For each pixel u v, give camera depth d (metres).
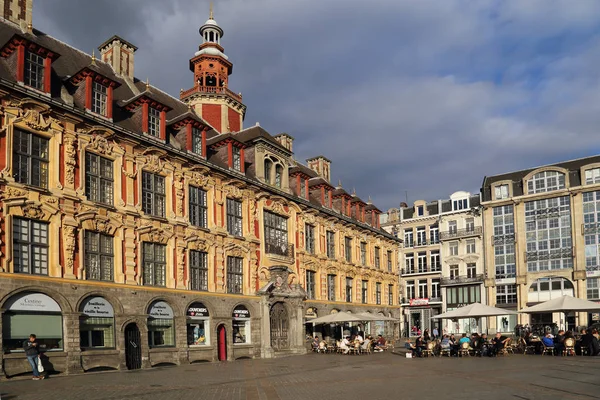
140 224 28.58
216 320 32.59
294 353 38.78
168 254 30.17
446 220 75.31
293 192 43.50
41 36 30.67
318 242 44.72
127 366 26.75
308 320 42.03
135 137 28.45
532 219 68.00
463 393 16.53
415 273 77.50
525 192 68.94
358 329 49.28
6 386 19.28
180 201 31.22
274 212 39.50
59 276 24.00
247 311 35.69
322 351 40.56
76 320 24.31
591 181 64.38
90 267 25.80
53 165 24.58
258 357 35.66
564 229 65.81
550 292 65.75
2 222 22.14
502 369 23.75
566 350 31.86
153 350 28.17
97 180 26.78
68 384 19.88
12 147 22.95
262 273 37.25
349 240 50.59
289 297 39.25
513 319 67.62
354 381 20.41
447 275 74.00
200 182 33.00
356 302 49.56
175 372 24.98
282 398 16.27
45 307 23.36
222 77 46.34
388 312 55.41
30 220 23.42
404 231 80.06
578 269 63.59
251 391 17.94
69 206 24.84
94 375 23.52
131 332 27.33
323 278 44.75
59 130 24.92
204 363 30.78
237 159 36.91
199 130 33.97
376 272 54.31
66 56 31.12
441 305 74.25
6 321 21.98
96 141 26.70
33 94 23.59
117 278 26.89
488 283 69.75
